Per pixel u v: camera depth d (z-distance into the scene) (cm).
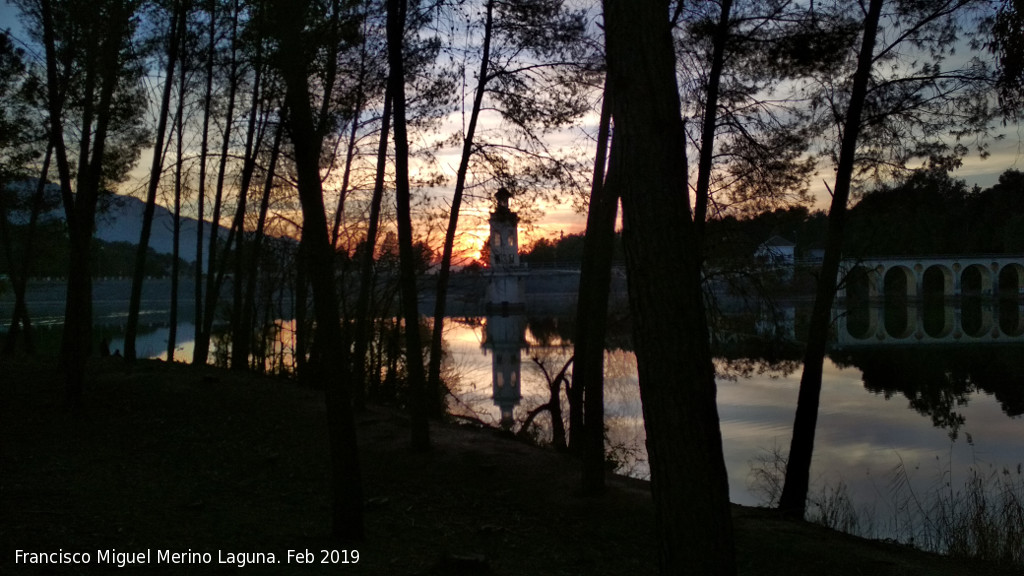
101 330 4025
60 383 1358
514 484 959
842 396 2317
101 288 5847
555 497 912
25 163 1762
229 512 750
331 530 721
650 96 406
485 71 1334
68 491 750
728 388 2328
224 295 2945
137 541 612
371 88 1194
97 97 1298
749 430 1788
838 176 1018
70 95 1312
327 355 680
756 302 1286
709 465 398
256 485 887
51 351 2467
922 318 4862
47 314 4453
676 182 408
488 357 3089
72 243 1205
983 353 3247
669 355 400
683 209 409
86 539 599
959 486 1315
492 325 4834
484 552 720
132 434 1076
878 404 2172
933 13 941
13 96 1435
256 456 1020
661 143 406
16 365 1570
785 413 1978
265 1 682
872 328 4375
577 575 681
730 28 1009
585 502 892
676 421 398
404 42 1161
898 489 1306
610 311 2338
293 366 2041
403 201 1059
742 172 1084
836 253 1039
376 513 824
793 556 784
